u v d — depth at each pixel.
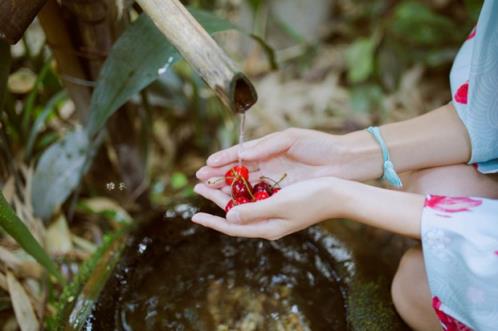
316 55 1.39
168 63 0.75
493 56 0.67
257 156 0.75
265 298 0.81
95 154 0.93
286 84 1.33
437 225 0.65
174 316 0.79
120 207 1.01
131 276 0.80
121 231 0.84
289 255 0.84
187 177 1.12
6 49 0.75
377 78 1.33
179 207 0.85
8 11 0.66
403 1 1.39
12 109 0.90
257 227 0.70
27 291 0.85
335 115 1.27
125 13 0.82
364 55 1.32
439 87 1.31
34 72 0.96
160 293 0.81
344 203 0.68
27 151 0.94
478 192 0.75
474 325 0.66
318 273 0.81
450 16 1.37
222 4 1.27
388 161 0.76
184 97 1.08
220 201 0.75
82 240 0.97
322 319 0.78
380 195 0.68
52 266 0.80
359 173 0.78
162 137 1.17
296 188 0.68
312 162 0.78
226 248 0.85
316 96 1.31
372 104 1.28
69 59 0.83
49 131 1.06
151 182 1.11
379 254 0.81
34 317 0.83
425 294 0.71
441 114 0.77
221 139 1.12
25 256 0.89
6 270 0.84
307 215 0.69
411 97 1.29
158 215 0.84
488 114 0.70
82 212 1.02
